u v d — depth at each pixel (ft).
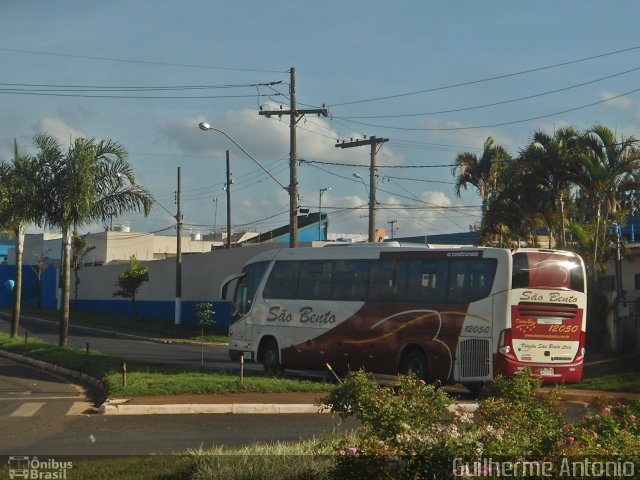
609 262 158.10
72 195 147.02
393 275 115.85
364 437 45.14
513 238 166.71
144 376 105.81
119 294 304.30
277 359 128.26
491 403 48.08
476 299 106.32
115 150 150.51
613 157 139.95
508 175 151.33
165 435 70.69
